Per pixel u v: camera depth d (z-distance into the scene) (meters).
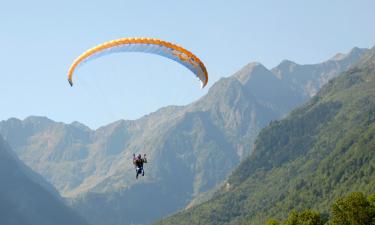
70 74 88.06
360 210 137.38
